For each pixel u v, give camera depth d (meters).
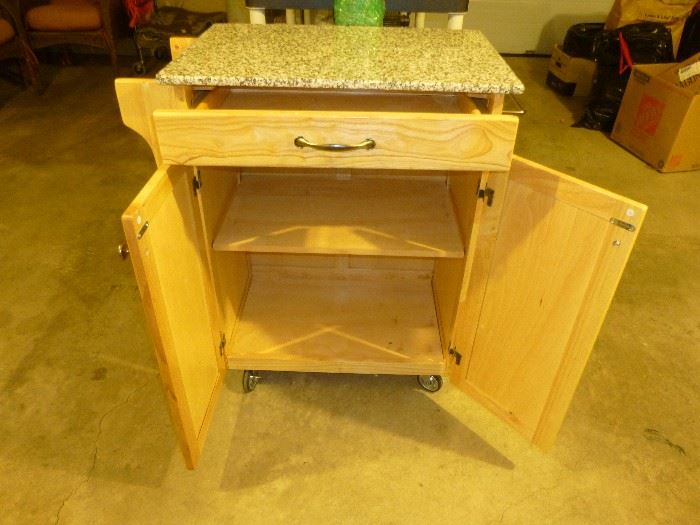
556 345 1.08
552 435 1.18
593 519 1.18
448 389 1.49
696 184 2.57
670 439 1.36
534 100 3.59
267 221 1.30
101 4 3.42
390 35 1.28
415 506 1.20
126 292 1.81
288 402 1.44
